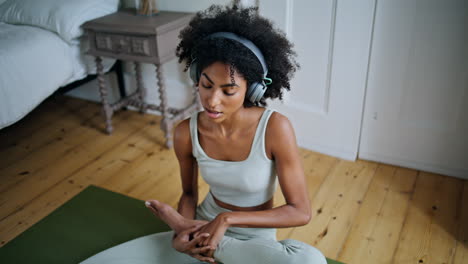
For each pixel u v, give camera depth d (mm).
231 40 994
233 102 1033
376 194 1990
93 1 2344
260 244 1141
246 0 2139
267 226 1131
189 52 1140
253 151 1179
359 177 2121
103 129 2670
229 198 1285
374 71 2027
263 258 1114
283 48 1084
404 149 2145
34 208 1939
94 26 2232
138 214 1814
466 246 1663
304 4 2023
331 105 2186
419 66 1926
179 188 2078
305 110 2279
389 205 1913
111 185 2107
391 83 2016
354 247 1680
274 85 1145
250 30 1013
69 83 2463
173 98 2746
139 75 2709
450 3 1744
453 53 1833
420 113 2031
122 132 2631
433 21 1808
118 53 2268
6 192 2061
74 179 2162
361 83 2057
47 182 2139
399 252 1646
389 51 1950
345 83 2094
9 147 2477
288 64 1123
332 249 1673
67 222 1769
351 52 2010
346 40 1995
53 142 2525
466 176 2053
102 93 2484
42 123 2754
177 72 2643
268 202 1298
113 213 1820
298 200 1179
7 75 2035
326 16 1996
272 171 1231
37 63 2166
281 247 1123
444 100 1947
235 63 984
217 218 1107
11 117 2074
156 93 2787
